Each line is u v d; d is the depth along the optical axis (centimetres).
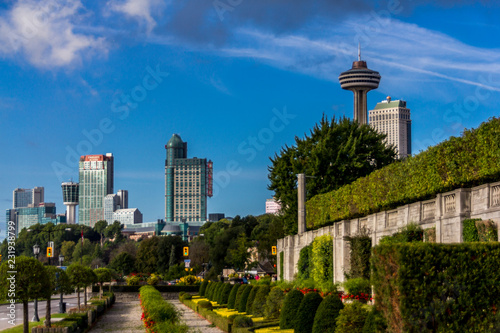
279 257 7381
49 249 7156
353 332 2261
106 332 4094
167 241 16625
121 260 16262
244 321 3481
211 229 19012
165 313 3272
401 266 1728
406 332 1698
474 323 1727
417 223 3375
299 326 2845
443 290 1725
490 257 1767
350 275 4191
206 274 13500
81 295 9719
